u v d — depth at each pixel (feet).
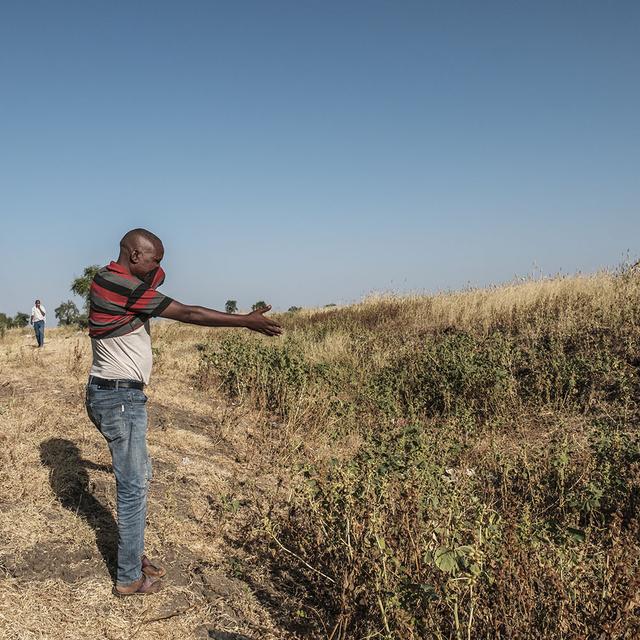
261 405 26.48
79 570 11.50
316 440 22.65
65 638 9.68
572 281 42.47
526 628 9.71
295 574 12.92
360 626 10.81
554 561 11.72
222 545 13.67
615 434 19.22
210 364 32.04
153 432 21.01
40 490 14.20
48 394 23.73
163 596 11.28
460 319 41.37
